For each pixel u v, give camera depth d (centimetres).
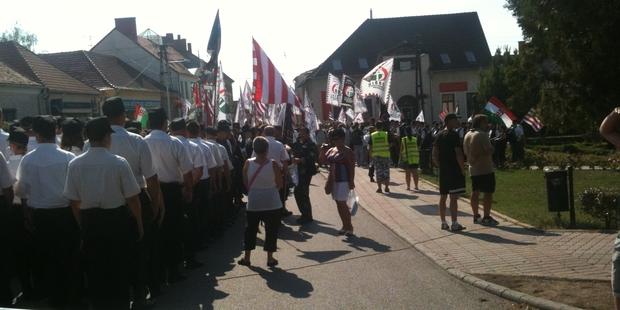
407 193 1669
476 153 1076
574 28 2247
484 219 1089
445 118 1059
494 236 976
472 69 6019
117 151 639
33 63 3719
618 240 491
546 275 720
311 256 921
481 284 704
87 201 568
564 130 2781
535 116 2892
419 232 1052
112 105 648
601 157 2620
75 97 3881
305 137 1281
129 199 576
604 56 2208
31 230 677
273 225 868
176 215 775
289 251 966
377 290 713
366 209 1389
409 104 5759
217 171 1095
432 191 1703
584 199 1048
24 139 748
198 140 1009
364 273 798
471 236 988
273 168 869
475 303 651
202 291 736
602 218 1027
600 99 2364
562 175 1056
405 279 758
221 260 918
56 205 662
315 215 1374
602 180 1912
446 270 784
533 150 3250
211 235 1099
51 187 661
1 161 656
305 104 2103
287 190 1338
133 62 5922
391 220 1207
